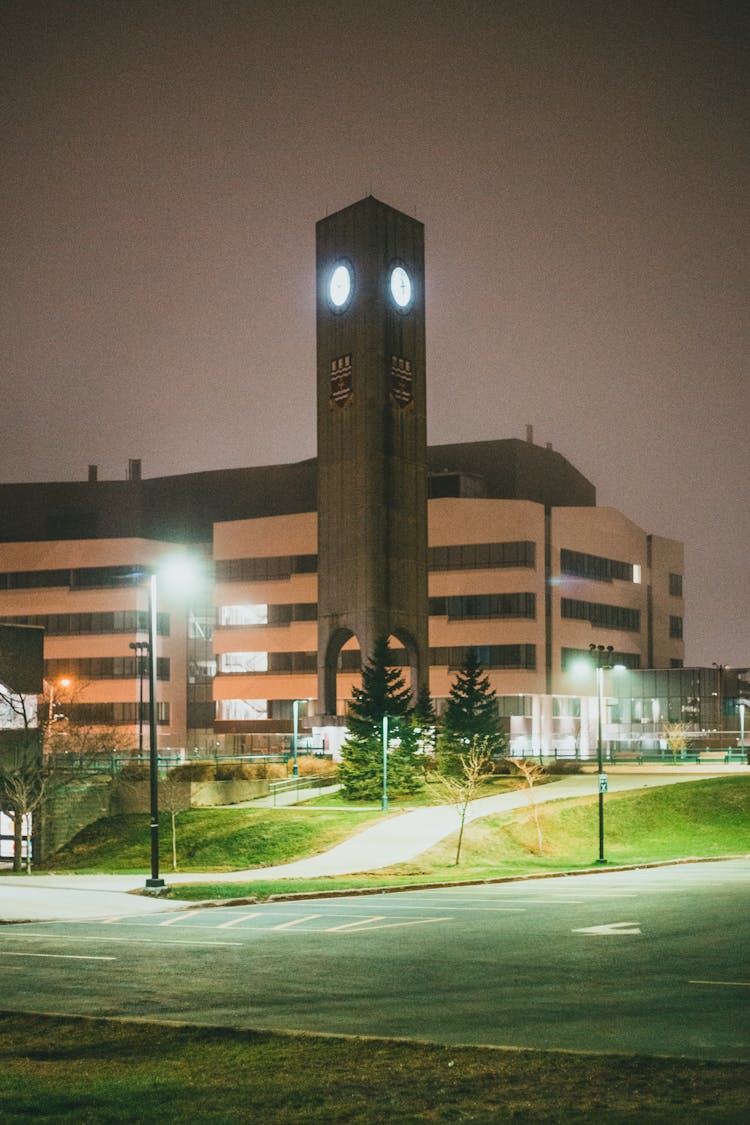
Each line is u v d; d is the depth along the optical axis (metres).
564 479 131.62
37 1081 11.41
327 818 58.16
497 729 74.12
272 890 33.59
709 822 59.06
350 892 34.06
